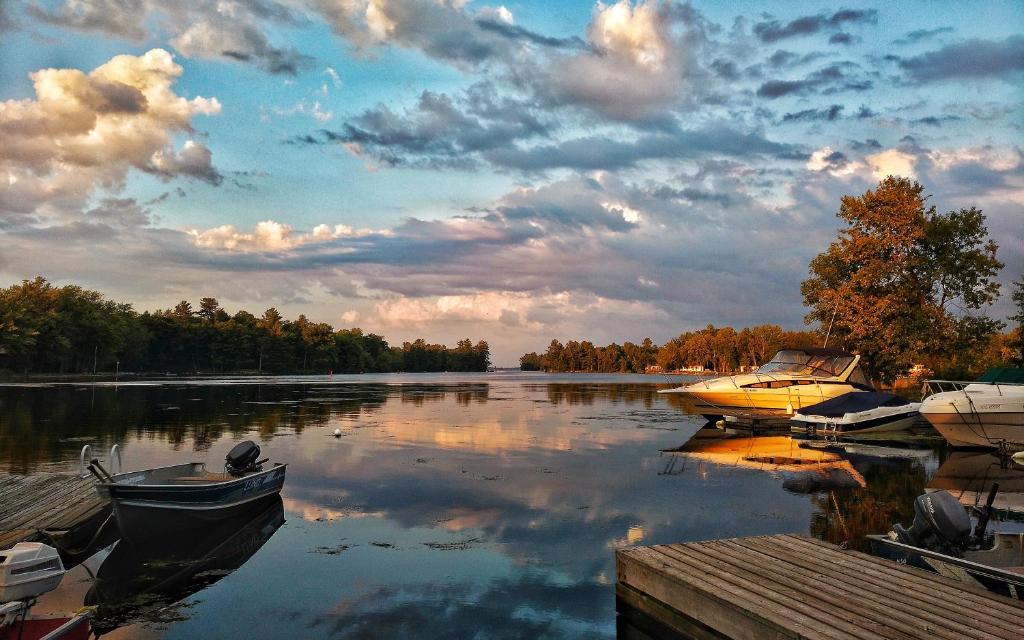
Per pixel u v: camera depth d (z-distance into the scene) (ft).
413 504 43.34
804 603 20.97
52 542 32.81
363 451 67.51
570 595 27.17
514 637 23.21
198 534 36.65
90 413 108.27
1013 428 64.13
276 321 510.99
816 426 81.56
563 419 104.88
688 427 92.43
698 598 22.44
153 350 403.34
